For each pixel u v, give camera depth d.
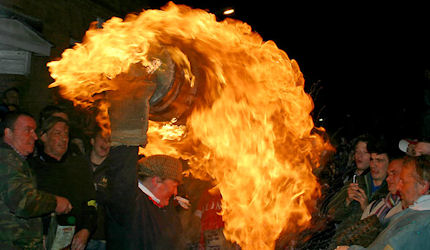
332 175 4.07
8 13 6.19
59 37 7.08
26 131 2.74
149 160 2.45
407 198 2.34
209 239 3.99
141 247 2.25
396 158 2.91
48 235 2.80
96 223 3.19
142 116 1.88
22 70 6.18
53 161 3.09
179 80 2.14
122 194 2.03
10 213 2.60
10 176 2.59
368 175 3.56
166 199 2.48
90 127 5.01
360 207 3.43
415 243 2.08
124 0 8.86
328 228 3.60
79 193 3.10
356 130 6.98
